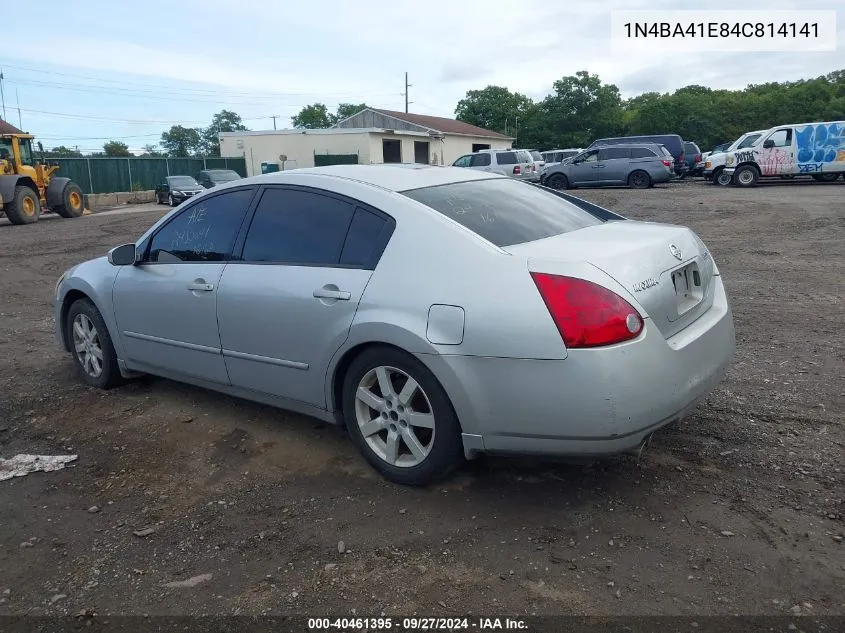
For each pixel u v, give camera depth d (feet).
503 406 9.99
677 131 194.90
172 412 15.29
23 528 10.86
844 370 16.20
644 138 102.27
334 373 11.86
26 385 17.56
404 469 11.35
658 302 10.31
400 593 8.93
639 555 9.45
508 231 11.36
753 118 194.18
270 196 13.39
